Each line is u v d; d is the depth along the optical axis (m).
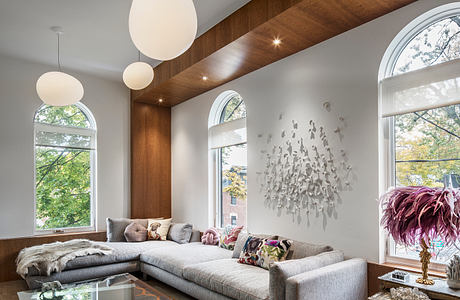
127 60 4.55
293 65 3.62
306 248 3.10
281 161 3.70
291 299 2.26
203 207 4.97
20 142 4.48
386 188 2.86
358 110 3.00
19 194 4.43
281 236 3.64
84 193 5.08
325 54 3.30
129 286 3.00
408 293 2.01
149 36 1.68
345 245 3.03
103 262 3.95
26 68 4.58
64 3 3.14
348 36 3.11
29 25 3.56
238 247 3.66
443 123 2.58
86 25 3.57
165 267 3.66
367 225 2.88
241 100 4.58
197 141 5.17
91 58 4.49
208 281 3.00
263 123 3.96
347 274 2.61
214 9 3.25
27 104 4.57
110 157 5.29
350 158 3.04
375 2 2.63
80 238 4.82
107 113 5.30
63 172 4.91
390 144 2.87
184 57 4.07
